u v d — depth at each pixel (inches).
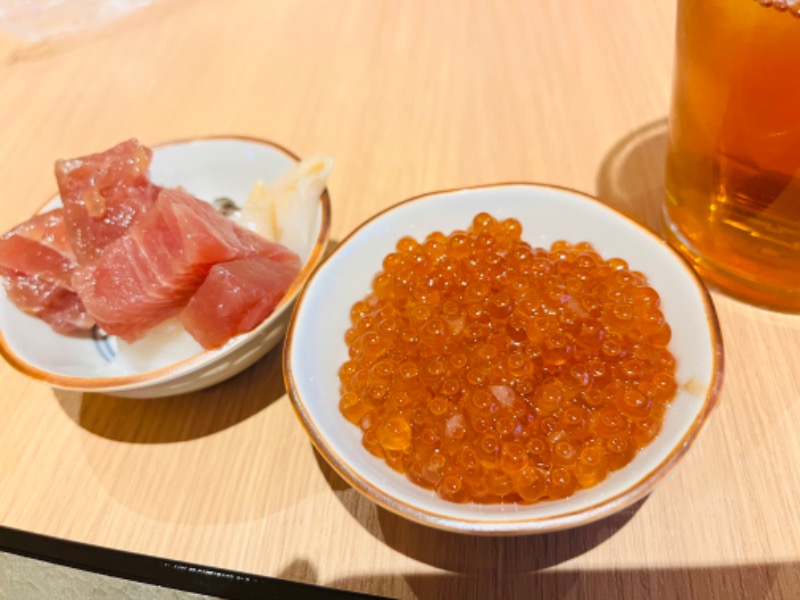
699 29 5.8
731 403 6.6
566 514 4.8
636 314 6.2
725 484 6.1
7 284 7.5
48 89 12.3
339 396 6.3
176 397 7.5
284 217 8.1
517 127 10.0
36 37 13.4
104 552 6.4
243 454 6.9
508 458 5.4
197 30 13.0
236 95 11.4
